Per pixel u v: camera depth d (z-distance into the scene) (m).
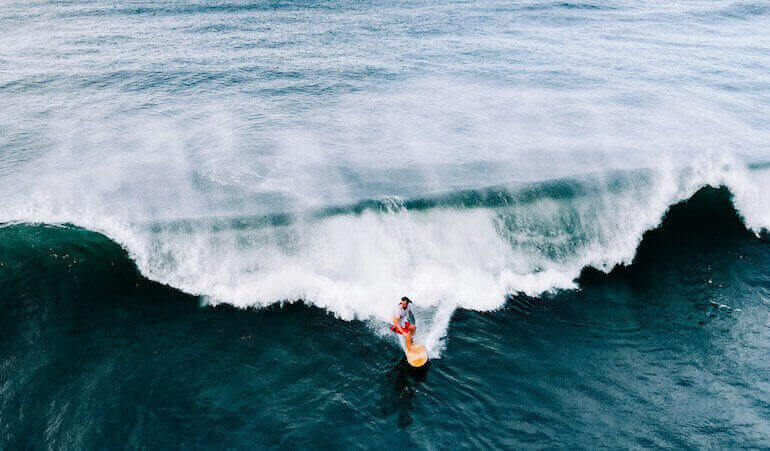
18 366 11.51
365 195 16.62
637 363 12.48
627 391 11.70
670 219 17.00
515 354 12.69
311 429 10.59
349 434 10.52
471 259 15.29
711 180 18.25
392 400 11.32
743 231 16.78
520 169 18.41
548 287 14.84
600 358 12.61
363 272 14.64
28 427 10.24
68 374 11.44
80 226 15.10
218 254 14.50
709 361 12.52
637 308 14.25
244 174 17.92
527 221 16.20
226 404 11.04
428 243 15.41
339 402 11.23
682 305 14.32
